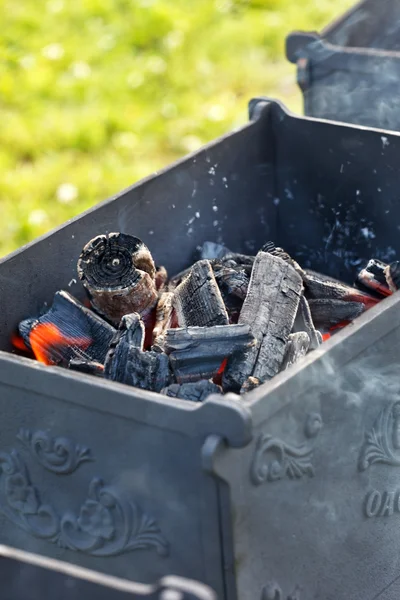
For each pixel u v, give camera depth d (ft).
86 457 6.44
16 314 8.04
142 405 5.92
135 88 17.97
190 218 9.26
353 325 6.55
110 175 15.38
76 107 17.46
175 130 16.61
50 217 14.51
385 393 7.00
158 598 4.71
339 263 9.76
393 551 7.73
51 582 5.01
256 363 7.08
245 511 6.00
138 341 7.11
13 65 19.11
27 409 6.59
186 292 7.86
